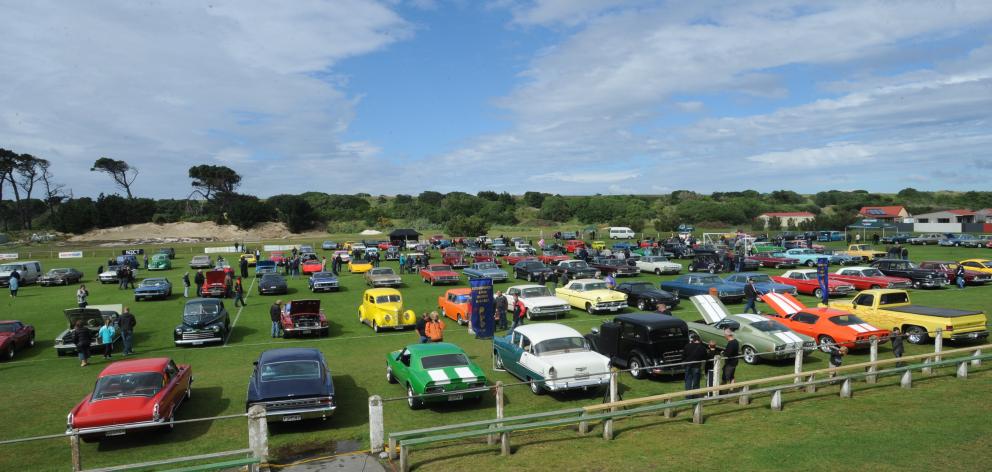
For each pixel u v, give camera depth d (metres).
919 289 32.25
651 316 16.14
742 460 9.46
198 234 107.94
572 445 10.47
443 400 13.20
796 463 9.31
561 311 25.98
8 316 29.41
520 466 9.48
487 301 22.70
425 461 9.95
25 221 121.69
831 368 13.11
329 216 126.81
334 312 29.58
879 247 60.75
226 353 21.09
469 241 72.31
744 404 12.59
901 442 10.16
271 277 35.88
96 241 98.12
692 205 118.31
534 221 125.00
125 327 20.88
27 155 116.56
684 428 11.23
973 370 15.59
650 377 15.67
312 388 12.20
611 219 122.19
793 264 45.78
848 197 146.12
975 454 9.58
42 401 15.25
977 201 132.38
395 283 38.19
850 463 9.29
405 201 160.88
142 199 118.88
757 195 155.12
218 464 9.08
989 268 33.69
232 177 135.88
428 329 19.64
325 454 10.70
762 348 16.66
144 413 11.59
